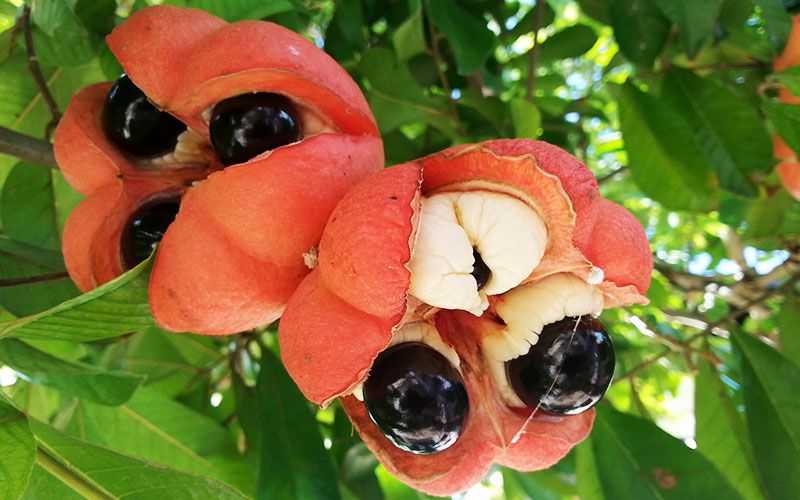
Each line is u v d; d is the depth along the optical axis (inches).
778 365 11.5
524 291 8.0
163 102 7.8
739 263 14.5
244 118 7.7
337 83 7.7
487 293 7.4
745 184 12.2
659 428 11.0
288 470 10.3
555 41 14.9
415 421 7.5
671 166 12.1
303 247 7.2
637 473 10.9
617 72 16.8
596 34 14.9
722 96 12.4
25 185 11.4
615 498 10.9
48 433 8.0
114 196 8.6
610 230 7.7
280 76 7.5
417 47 12.6
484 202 7.2
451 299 7.1
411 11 11.8
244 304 7.4
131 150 8.8
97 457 7.9
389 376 7.6
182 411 12.1
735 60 13.3
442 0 11.8
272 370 10.9
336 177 7.2
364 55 12.7
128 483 7.8
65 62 10.3
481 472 8.3
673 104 12.6
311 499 10.2
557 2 20.7
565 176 7.2
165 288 7.4
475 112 13.5
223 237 7.3
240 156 7.8
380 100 12.9
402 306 6.7
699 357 12.6
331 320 6.9
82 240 8.6
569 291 7.9
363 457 12.6
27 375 8.7
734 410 12.2
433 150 13.9
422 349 7.8
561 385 7.9
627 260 7.7
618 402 18.2
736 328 11.9
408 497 13.9
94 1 10.0
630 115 12.3
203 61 7.5
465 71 11.7
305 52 7.6
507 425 8.3
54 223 11.6
